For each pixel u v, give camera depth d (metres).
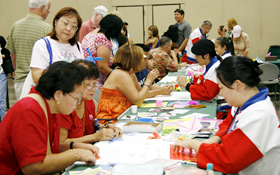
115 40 3.85
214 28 9.66
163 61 5.48
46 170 1.52
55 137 1.65
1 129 1.52
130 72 2.95
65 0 10.12
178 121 2.43
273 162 1.54
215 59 3.19
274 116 1.55
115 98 2.87
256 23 9.47
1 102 4.33
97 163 1.68
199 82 3.75
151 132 2.21
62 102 1.51
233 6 9.50
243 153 1.52
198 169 1.54
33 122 1.47
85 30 4.91
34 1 3.50
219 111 3.11
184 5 9.73
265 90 1.63
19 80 3.72
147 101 3.33
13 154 1.53
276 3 9.30
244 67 1.58
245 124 1.53
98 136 2.05
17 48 3.66
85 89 2.05
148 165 1.40
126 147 1.91
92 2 10.09
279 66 6.95
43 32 3.58
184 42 7.51
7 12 10.52
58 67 1.48
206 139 1.97
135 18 10.02
